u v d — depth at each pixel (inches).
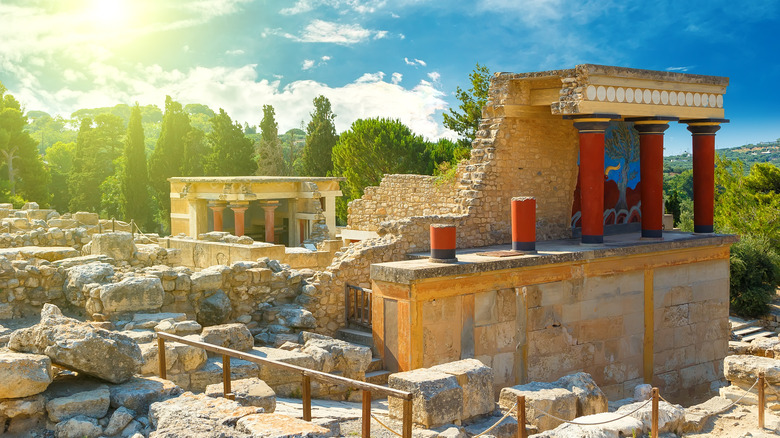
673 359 845.8
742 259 1352.1
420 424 419.2
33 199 2448.3
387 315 641.0
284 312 647.1
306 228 1520.7
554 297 725.3
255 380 424.2
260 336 622.2
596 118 746.8
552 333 725.3
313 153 2635.3
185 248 944.3
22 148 2452.0
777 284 1422.2
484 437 411.8
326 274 702.5
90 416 364.2
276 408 436.5
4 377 346.6
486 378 456.1
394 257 744.3
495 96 811.4
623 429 423.2
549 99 804.6
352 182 2092.8
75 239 882.8
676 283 846.5
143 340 484.7
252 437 308.5
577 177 878.4
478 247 784.3
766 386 532.1
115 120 3818.9
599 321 766.5
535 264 698.2
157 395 384.8
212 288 618.8
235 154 2667.3
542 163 842.8
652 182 839.7
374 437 401.7
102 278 582.9
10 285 562.3
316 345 552.1
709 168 908.0
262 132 2960.1
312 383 524.1
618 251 767.7
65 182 3326.8
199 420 327.9
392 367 637.9
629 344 797.9
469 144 1658.5
